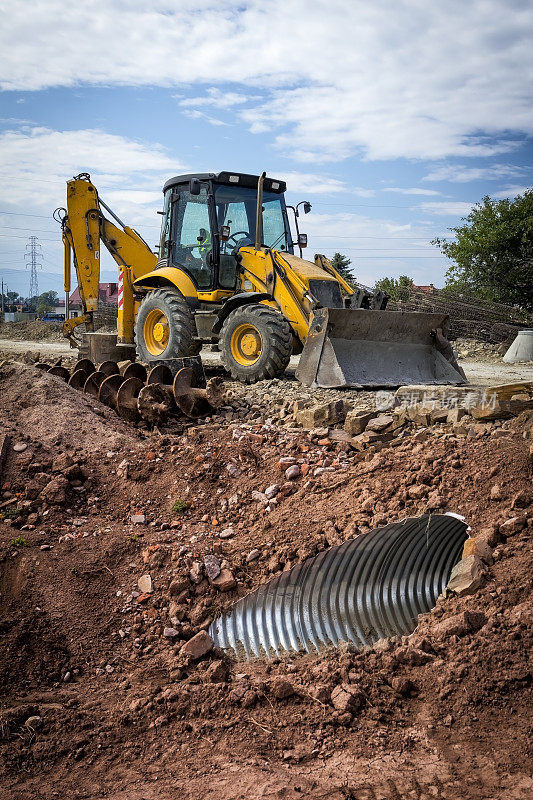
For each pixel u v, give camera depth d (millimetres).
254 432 6883
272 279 10375
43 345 21328
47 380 7586
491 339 21484
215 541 5191
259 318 9867
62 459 6188
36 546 5102
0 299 79375
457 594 4172
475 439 5785
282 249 11539
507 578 4098
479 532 4562
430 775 2980
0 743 3361
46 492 5723
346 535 4895
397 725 3354
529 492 4699
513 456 5141
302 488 5645
